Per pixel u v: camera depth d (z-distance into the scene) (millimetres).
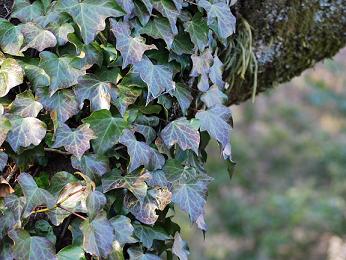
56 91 1193
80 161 1198
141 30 1230
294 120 5043
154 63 1248
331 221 3957
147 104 1214
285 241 4012
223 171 4562
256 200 4613
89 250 1181
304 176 4668
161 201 1223
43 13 1205
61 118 1189
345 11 1464
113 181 1211
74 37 1199
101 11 1201
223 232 4371
